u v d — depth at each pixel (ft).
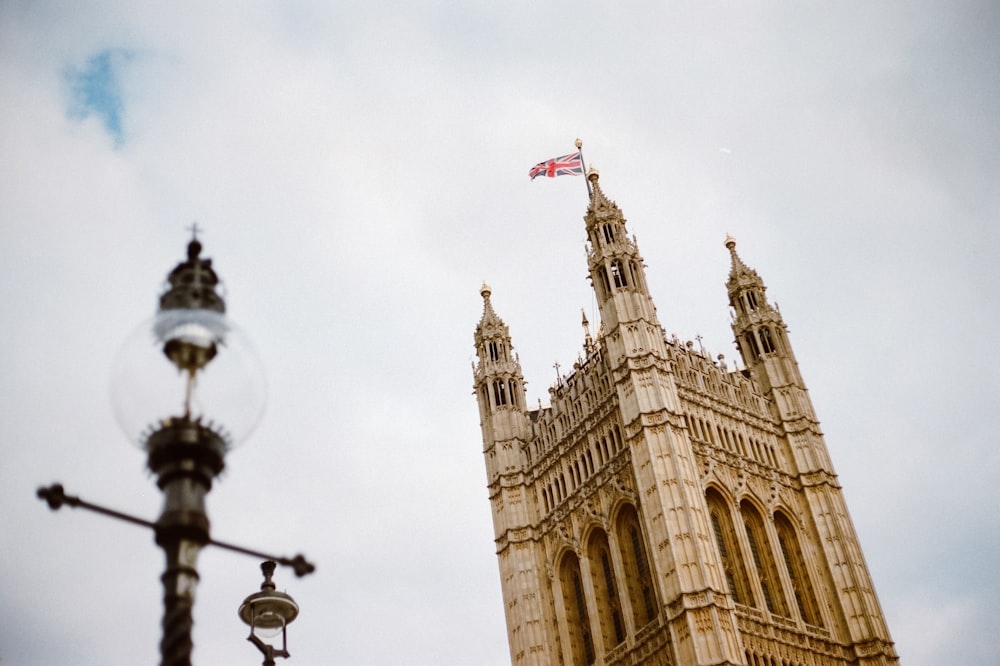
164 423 39.24
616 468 259.39
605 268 284.20
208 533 39.93
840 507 270.26
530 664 255.09
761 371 298.15
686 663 216.95
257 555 45.24
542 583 269.03
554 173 307.99
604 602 252.83
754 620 231.71
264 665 78.89
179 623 37.88
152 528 39.40
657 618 231.09
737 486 257.55
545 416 295.89
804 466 277.03
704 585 223.30
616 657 240.32
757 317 307.37
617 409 266.16
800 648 236.02
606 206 295.89
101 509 38.91
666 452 246.06
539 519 280.31
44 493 38.34
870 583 255.70
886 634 246.47
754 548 254.68
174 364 39.34
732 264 321.32
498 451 294.46
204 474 40.19
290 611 81.35
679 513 235.61
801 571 256.93
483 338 319.06
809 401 293.64
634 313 273.75
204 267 43.04
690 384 273.13
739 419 276.82
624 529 254.68
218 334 39.99
